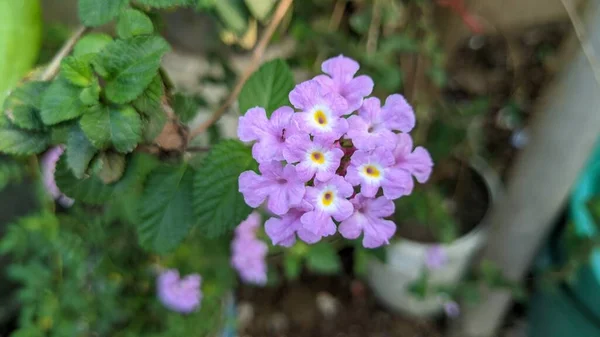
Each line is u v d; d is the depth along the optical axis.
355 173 0.09
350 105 0.09
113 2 0.09
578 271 0.19
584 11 0.16
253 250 0.18
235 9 0.12
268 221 0.09
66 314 0.17
